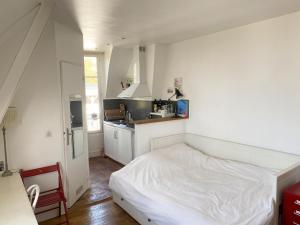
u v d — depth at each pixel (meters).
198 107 3.95
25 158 2.68
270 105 2.96
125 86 5.39
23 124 2.64
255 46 3.04
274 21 2.82
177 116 4.29
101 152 5.64
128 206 2.95
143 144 3.85
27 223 1.52
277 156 2.90
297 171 2.43
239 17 2.77
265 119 3.03
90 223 2.82
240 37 3.20
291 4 2.36
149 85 4.61
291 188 2.23
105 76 5.38
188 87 4.09
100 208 3.17
